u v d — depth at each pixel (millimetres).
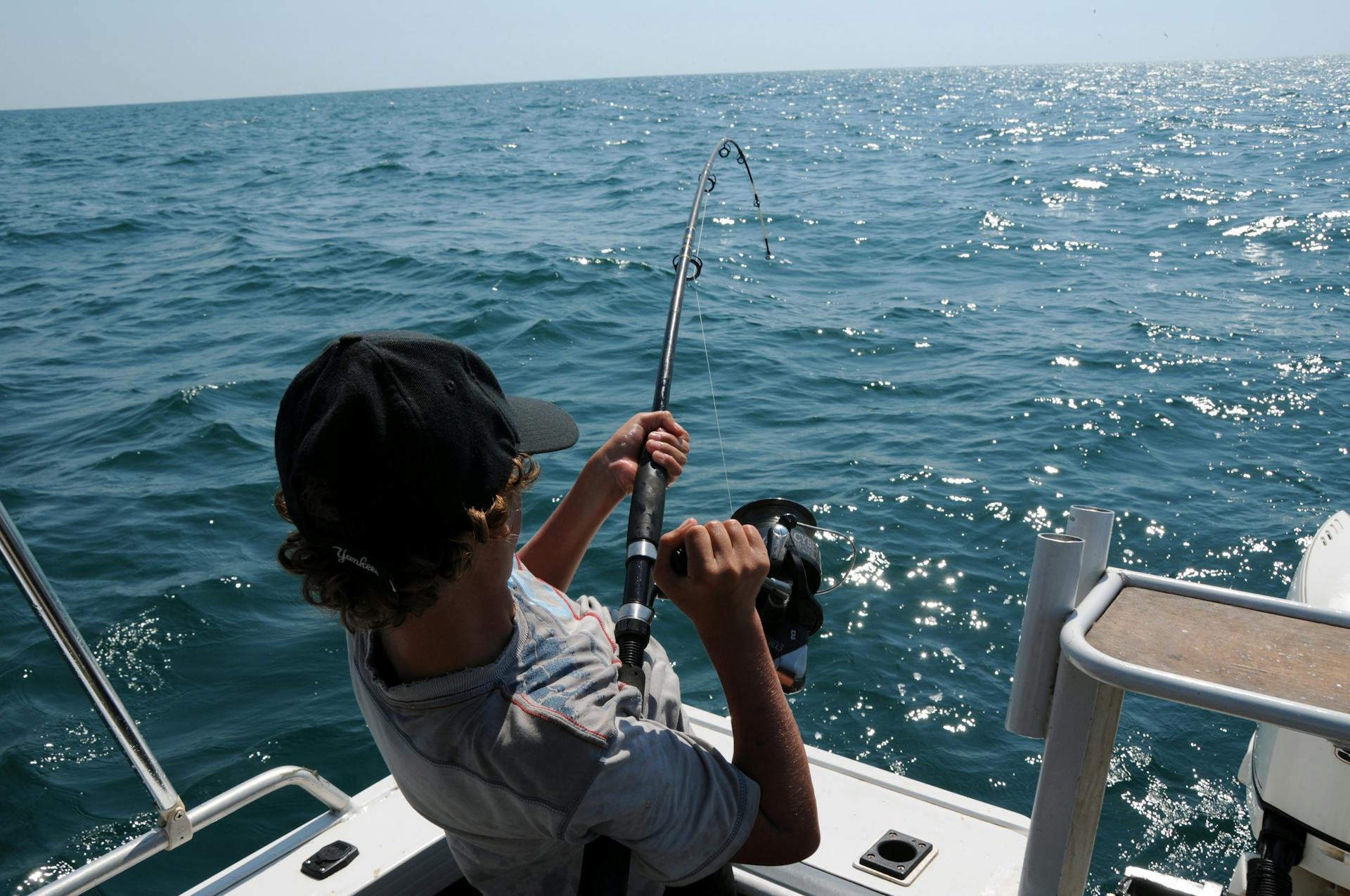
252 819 3842
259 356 10523
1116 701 1253
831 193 23219
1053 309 12125
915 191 23250
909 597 5398
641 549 1273
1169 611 1203
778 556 1388
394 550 941
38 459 7707
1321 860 2047
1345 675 1043
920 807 1892
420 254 15664
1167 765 4094
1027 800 3980
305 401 979
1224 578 5621
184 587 5555
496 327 11398
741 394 8984
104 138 60094
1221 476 6992
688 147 36125
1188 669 1058
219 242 17875
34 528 6414
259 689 4652
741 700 1127
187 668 4832
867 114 56562
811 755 2062
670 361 1710
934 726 4406
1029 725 1288
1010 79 140250
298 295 13438
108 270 15836
